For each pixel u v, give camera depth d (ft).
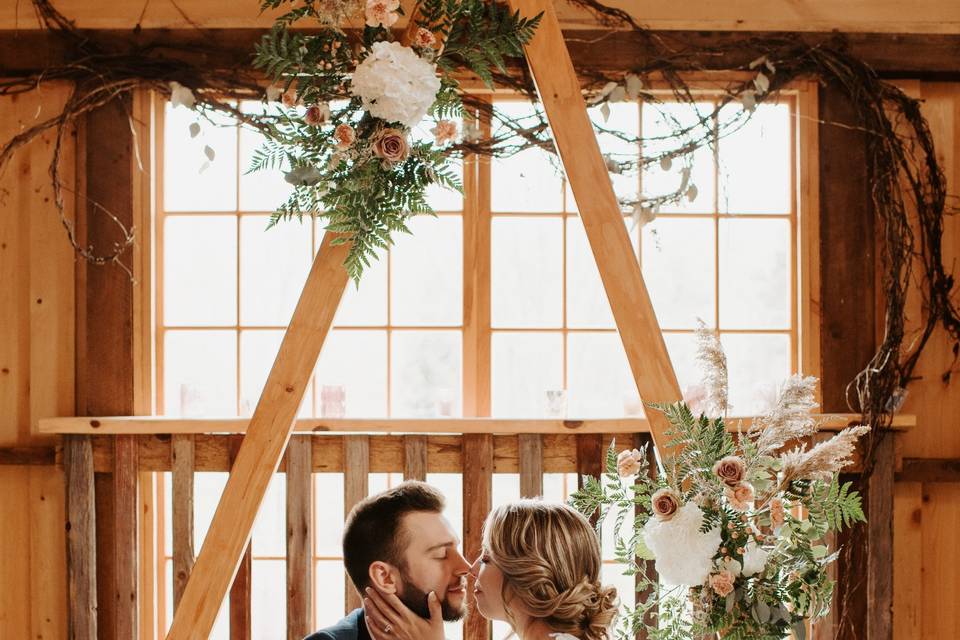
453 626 11.14
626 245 7.45
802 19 11.19
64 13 11.19
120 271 11.31
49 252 11.34
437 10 7.32
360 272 7.22
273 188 11.78
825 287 11.35
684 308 11.73
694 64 11.21
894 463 10.88
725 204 11.68
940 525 11.25
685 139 11.33
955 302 11.32
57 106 11.32
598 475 10.77
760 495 6.06
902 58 11.29
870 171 11.29
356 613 7.50
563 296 11.72
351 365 11.75
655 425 7.25
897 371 11.05
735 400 11.66
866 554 10.98
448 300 11.76
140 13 11.17
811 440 10.78
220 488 11.66
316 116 7.03
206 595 7.36
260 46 7.12
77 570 10.84
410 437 10.77
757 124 11.66
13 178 11.35
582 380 11.72
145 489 11.25
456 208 11.72
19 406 11.37
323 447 10.85
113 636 11.04
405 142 7.04
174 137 11.75
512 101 11.58
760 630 5.87
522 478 10.74
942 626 11.20
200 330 11.74
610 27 11.23
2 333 11.37
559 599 5.73
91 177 11.30
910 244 11.18
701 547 5.77
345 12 7.10
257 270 11.80
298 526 10.78
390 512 6.95
